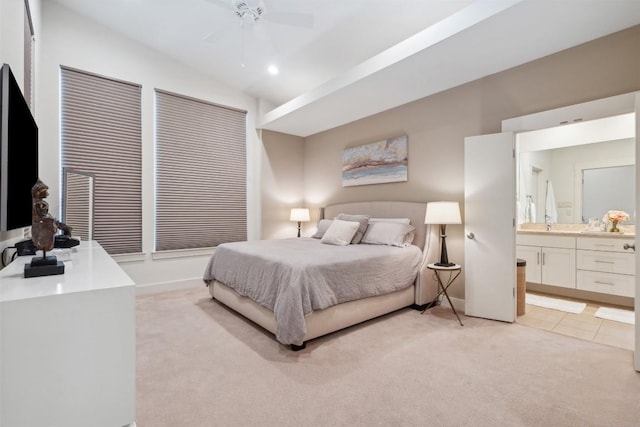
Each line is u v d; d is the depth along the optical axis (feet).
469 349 7.87
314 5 9.77
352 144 15.70
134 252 12.98
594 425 5.05
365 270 9.31
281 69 13.96
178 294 13.17
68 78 11.50
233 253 10.66
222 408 5.52
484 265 10.25
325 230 14.24
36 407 3.19
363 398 5.81
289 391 6.05
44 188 4.26
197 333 8.95
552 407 5.51
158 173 13.62
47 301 3.21
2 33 5.16
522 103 9.80
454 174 11.58
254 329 9.29
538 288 13.69
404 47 9.37
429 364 7.09
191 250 14.53
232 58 13.47
